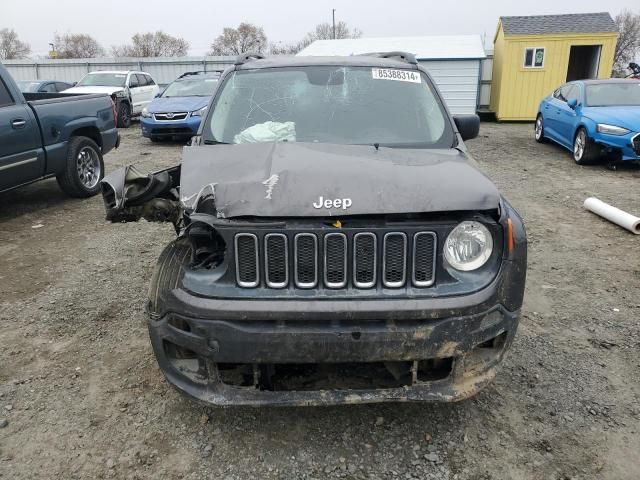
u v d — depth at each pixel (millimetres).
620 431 2957
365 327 2475
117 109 17625
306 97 3883
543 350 3768
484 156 11828
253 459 2764
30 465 2723
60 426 3004
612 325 4141
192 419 3055
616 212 6641
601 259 5535
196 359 2709
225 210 2516
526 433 2943
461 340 2520
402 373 2652
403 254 2510
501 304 2619
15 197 8055
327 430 2967
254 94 3945
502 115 19125
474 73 18531
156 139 13922
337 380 2707
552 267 5316
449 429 2971
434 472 2674
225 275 2549
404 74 4113
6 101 6469
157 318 2646
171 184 3307
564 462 2738
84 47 70500
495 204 2555
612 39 18062
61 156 7352
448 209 2496
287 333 2459
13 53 68938
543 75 18578
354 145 3408
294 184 2598
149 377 3447
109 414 3102
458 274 2574
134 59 27781
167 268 2678
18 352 3756
